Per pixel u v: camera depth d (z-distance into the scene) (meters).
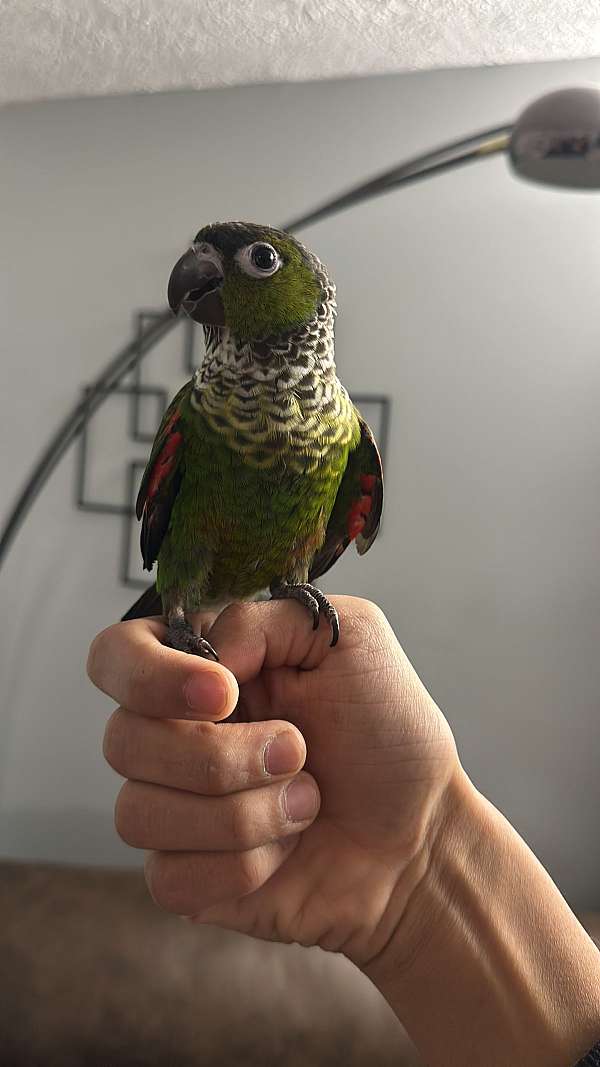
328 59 0.71
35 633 0.81
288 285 0.27
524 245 0.71
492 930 0.23
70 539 0.80
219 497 0.28
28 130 0.81
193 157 0.78
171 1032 0.58
